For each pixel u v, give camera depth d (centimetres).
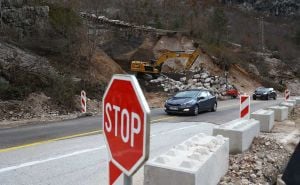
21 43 2544
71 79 2283
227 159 723
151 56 4619
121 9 5788
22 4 2767
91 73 2822
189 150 611
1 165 753
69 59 2722
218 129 902
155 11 6606
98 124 1477
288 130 1361
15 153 873
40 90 1961
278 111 1655
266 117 1303
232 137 887
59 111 1872
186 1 8856
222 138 733
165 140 1127
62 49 2723
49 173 704
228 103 3170
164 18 6431
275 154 912
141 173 723
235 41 8981
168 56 3788
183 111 1939
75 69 2680
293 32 12269
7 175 684
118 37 4594
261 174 739
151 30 5116
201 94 2102
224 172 700
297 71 8269
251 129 986
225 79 4800
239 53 7519
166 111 1995
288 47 10275
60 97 1953
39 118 1664
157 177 515
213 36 6481
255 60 7594
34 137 1130
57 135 1175
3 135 1167
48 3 3006
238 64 6169
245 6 14988
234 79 5503
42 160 805
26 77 1962
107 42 4394
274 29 11969
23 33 2645
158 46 4903
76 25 2998
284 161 868
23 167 742
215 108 2270
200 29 6359
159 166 514
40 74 2075
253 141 1013
